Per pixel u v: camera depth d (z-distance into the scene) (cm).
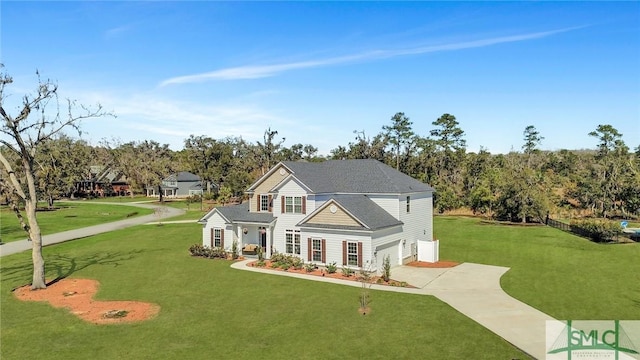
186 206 8794
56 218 6544
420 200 3669
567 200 6756
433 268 3050
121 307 2173
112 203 9706
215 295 2367
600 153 8938
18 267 3186
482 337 1716
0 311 2133
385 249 3006
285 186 3397
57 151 9169
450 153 8600
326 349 1625
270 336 1761
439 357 1541
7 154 7338
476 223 5522
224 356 1577
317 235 3062
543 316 1956
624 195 5922
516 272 2855
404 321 1911
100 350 1648
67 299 2330
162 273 2927
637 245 3734
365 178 3584
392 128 8325
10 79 2458
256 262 3222
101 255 3609
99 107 2848
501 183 5744
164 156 13700
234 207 3822
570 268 2923
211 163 9962
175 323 1928
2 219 6375
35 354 1619
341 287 2509
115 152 12888
